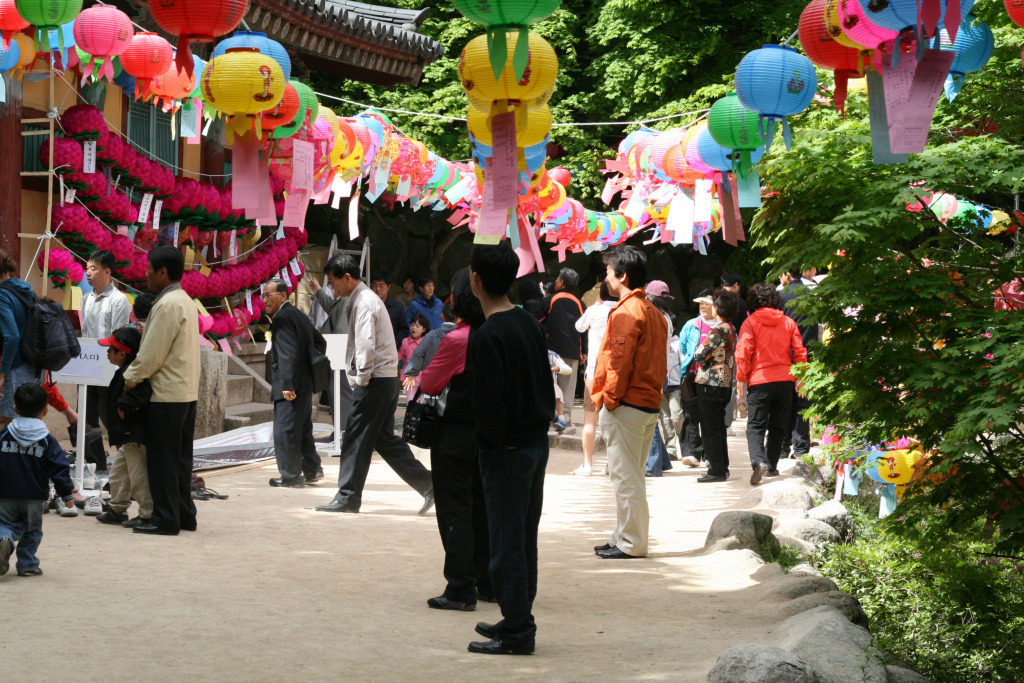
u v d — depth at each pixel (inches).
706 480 442.0
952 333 229.9
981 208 267.9
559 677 171.9
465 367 220.8
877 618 264.2
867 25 185.6
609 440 286.2
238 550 274.7
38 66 422.6
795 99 219.8
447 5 883.4
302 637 196.2
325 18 503.5
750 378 428.5
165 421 282.4
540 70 199.9
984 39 199.0
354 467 336.8
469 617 217.5
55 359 314.2
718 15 804.0
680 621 216.4
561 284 561.0
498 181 209.8
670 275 984.3
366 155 362.3
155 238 495.8
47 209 418.6
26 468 230.5
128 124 506.0
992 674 236.1
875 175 237.9
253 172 239.8
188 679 168.4
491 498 187.9
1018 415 213.5
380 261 989.8
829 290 232.1
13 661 173.9
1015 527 227.3
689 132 293.9
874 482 407.5
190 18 207.2
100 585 229.8
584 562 279.3
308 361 388.2
